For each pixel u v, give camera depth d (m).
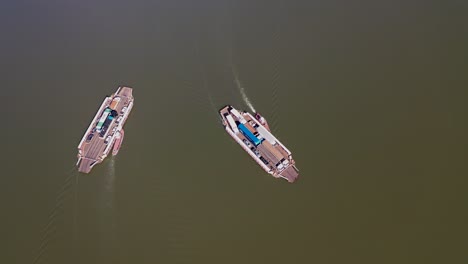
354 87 125.69
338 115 120.31
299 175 110.50
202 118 119.00
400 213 105.31
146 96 122.06
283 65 129.25
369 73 128.75
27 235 100.44
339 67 129.50
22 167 109.12
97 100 120.62
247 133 114.19
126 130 115.94
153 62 128.62
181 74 126.62
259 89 124.38
